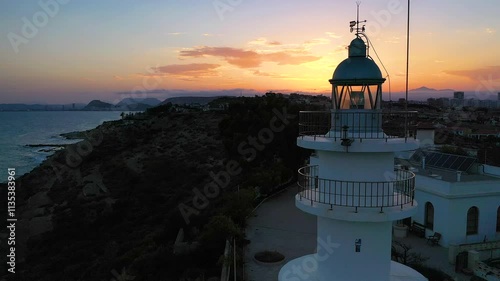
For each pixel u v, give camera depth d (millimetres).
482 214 23297
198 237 23766
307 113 9703
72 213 37969
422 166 29094
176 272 20578
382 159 8695
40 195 46562
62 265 28062
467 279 18234
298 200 9422
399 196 9281
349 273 8867
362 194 8656
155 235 28047
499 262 20422
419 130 37594
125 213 36750
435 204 23594
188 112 89125
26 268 28641
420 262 19188
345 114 8938
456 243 22672
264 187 32781
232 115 44625
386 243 8938
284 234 23969
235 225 22750
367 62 8961
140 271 21500
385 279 8984
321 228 9336
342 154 8742
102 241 31641
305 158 40812
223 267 17750
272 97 43688
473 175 26500
